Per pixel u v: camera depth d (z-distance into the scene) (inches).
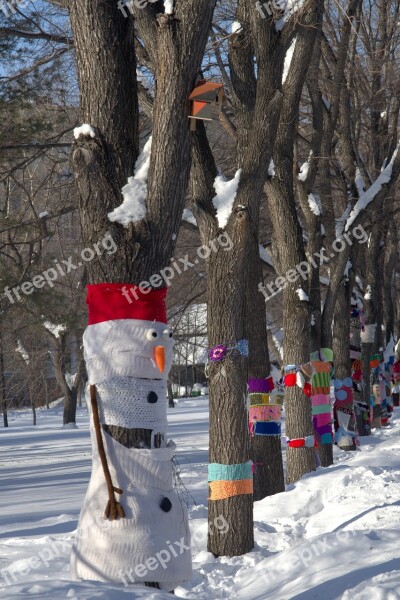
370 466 452.1
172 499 227.0
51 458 1061.1
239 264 331.0
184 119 241.6
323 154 656.4
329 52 693.3
